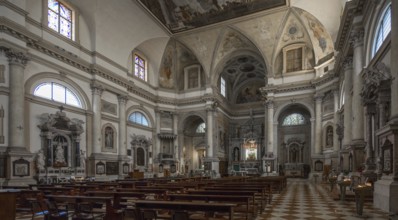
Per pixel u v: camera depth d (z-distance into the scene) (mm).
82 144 19906
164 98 30859
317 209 8961
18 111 15078
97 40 21812
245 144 35406
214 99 30562
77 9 20875
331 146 23547
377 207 9156
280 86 27672
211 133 30250
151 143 28531
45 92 17609
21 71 15492
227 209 4754
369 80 10766
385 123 9914
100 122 21438
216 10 24844
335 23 21734
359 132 13875
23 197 9023
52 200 6219
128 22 23422
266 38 27172
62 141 18453
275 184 14477
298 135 30734
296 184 20750
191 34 28531
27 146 16000
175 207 5008
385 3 11031
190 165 33688
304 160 30062
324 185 19531
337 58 19891
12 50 14945
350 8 14086
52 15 18812
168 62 31844
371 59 13023
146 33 26125
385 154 8898
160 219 6516
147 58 30016
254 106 37781
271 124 27844
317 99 25375
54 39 18469
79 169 19109
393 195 7926
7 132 14766
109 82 22797
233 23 26500
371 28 13016
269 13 24703
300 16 24297
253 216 7371
